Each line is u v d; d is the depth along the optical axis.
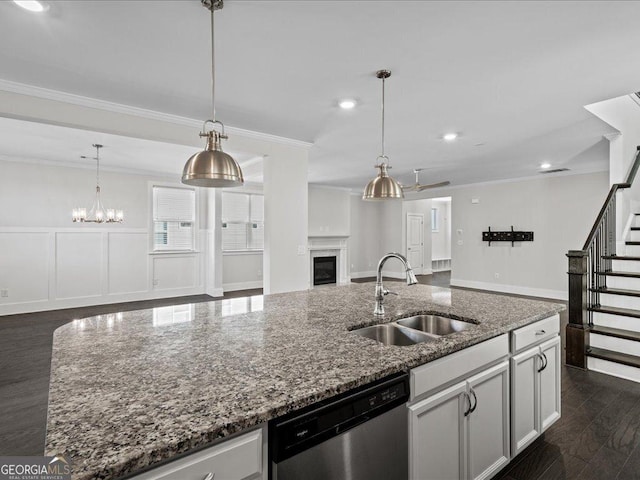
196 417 0.95
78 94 3.04
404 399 1.39
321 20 2.01
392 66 2.57
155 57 2.43
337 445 1.17
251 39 2.21
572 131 4.19
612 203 4.26
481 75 2.71
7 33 2.12
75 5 1.86
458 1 1.85
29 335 4.67
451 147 4.91
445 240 12.56
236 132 4.01
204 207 7.85
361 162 5.94
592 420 2.59
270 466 1.04
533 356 2.13
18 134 4.44
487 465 1.81
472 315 2.10
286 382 1.17
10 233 5.82
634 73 2.68
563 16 1.98
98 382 1.16
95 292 6.56
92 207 6.52
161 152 5.38
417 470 1.45
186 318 2.04
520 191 7.46
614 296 3.81
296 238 4.55
